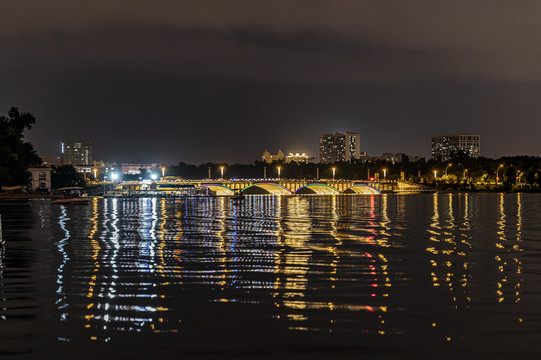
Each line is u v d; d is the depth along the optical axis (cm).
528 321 2473
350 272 3728
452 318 2527
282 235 6594
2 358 2041
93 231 7125
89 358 2047
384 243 5600
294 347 2159
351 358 2052
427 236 6378
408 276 3562
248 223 8781
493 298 2905
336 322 2472
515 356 2061
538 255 4578
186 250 5028
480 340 2230
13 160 18025
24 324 2442
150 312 2644
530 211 12225
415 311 2648
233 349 2139
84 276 3578
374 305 2762
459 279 3447
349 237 6300
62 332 2333
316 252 4853
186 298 2930
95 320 2509
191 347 2159
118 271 3784
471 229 7388
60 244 5488
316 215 11175
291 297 2945
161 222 8981
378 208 14400
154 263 4162
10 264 4078
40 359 2034
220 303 2819
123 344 2191
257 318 2538
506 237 6188
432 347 2155
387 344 2189
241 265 4062
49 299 2897
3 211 12431
